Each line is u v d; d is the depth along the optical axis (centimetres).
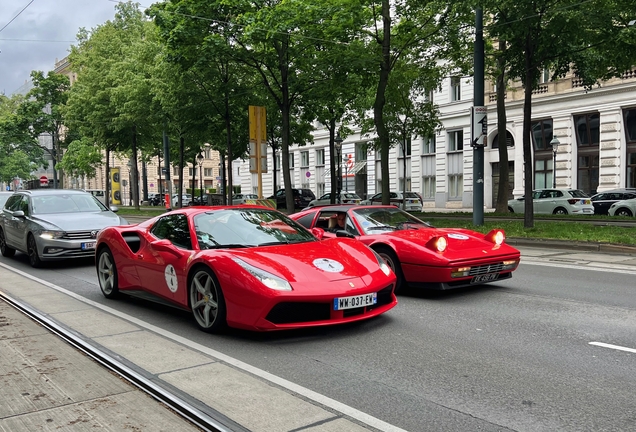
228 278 476
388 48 1764
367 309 498
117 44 3584
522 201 2628
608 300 641
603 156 2919
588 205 2395
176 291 554
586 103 2970
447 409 324
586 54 1623
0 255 1248
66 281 856
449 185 3788
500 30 1370
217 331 505
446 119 3731
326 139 4694
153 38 2952
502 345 459
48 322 552
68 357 430
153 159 7500
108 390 354
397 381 375
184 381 373
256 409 322
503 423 302
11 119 4541
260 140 1686
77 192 1163
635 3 1305
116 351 450
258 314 454
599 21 1300
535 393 347
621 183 2864
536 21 1315
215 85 2356
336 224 766
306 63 1919
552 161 3206
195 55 1975
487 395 345
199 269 521
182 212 605
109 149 3784
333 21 1603
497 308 605
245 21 1702
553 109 3131
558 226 1487
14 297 714
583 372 386
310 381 377
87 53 3922
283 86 2016
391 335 497
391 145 2752
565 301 639
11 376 384
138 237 673
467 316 568
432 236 688
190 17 1827
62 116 4500
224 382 371
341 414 315
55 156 5550
